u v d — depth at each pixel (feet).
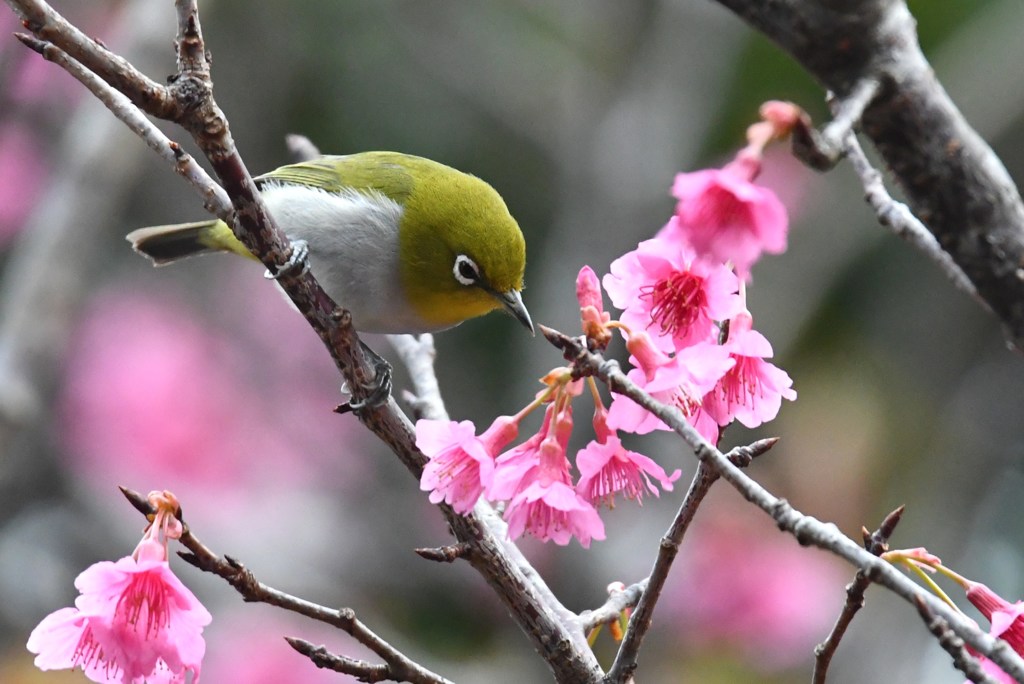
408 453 18.22
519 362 43.65
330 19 43.70
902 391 48.26
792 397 15.64
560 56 45.50
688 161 42.65
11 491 41.93
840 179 44.42
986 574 46.83
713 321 15.83
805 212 43.93
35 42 14.93
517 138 44.78
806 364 48.14
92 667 14.76
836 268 43.98
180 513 14.33
